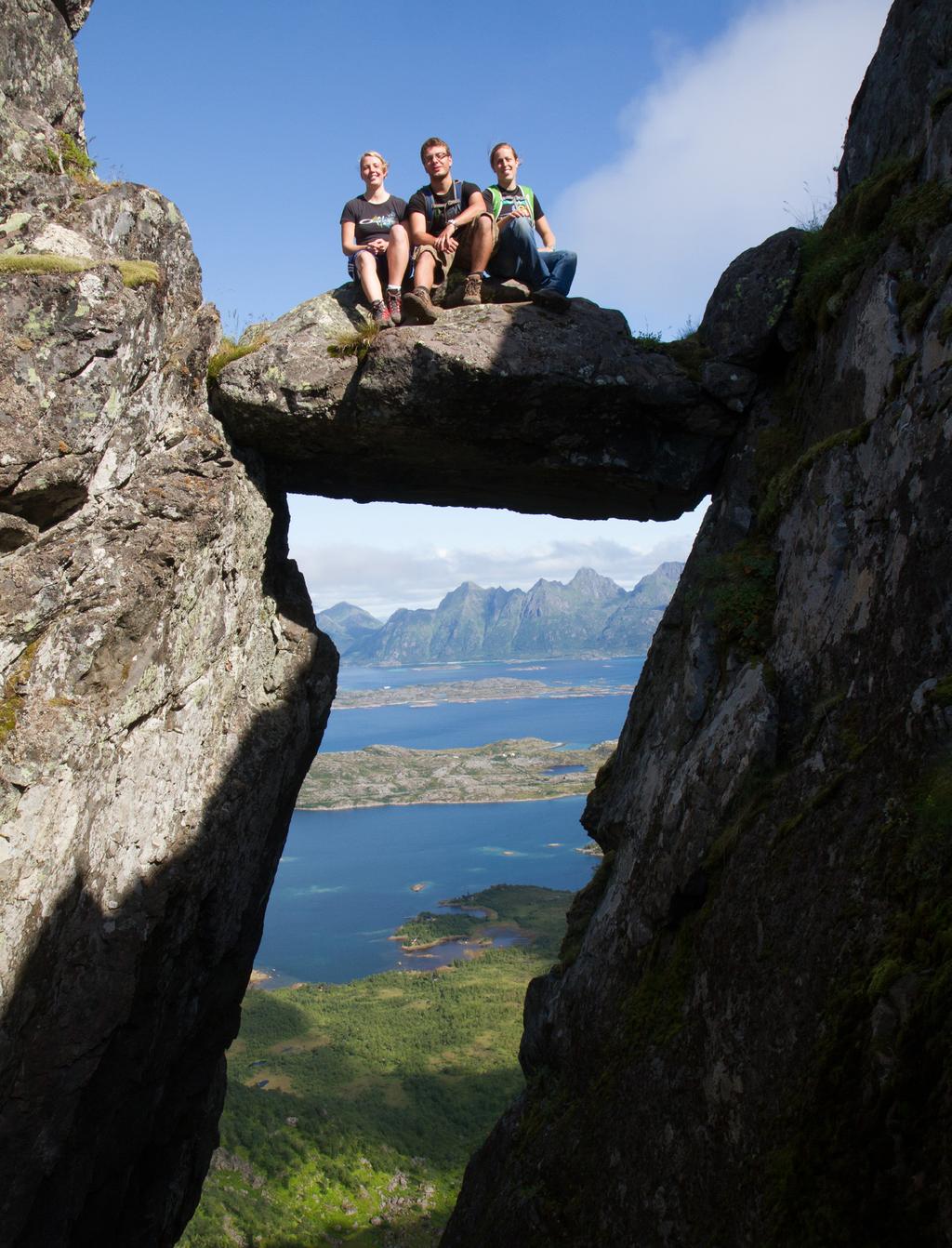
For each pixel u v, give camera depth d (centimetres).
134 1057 875
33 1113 733
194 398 912
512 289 959
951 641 489
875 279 710
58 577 721
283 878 13462
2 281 705
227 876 970
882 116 815
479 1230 816
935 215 664
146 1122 984
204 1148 1236
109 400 750
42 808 696
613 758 1005
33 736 696
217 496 873
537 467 977
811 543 696
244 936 1131
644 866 755
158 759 825
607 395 904
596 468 954
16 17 853
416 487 1102
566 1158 713
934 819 429
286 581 1134
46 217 805
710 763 692
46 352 710
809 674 655
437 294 982
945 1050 358
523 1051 918
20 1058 714
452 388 896
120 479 788
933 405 560
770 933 540
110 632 746
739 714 686
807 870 525
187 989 979
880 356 673
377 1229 3550
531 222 975
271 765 1020
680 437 941
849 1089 416
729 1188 509
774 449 857
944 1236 333
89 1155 862
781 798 596
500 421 926
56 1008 738
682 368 909
